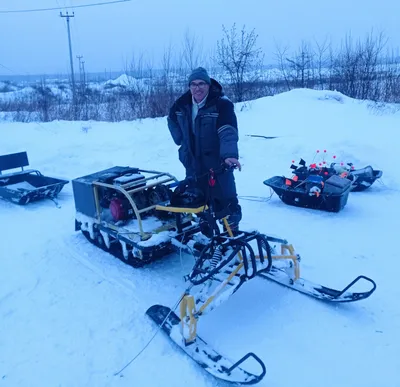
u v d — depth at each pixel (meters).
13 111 13.99
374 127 8.40
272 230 4.43
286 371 2.43
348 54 13.37
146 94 12.89
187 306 2.65
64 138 9.09
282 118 9.77
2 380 2.45
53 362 2.60
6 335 2.88
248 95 13.50
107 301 3.27
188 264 3.86
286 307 3.07
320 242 4.09
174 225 3.74
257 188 5.95
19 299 3.33
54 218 5.19
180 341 2.65
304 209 5.04
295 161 6.94
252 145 7.93
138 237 3.57
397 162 6.30
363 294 2.93
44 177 6.24
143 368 2.52
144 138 8.73
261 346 2.66
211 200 3.04
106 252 4.16
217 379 2.38
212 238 2.91
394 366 2.43
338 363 2.48
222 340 2.74
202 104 3.27
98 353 2.67
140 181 3.84
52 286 3.53
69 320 3.03
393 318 2.87
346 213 4.84
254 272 2.79
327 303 3.08
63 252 4.18
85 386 2.39
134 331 2.88
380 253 3.80
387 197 5.30
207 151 3.35
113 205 3.82
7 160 6.20
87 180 4.11
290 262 3.24
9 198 5.76
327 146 7.12
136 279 3.59
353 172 5.61
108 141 8.72
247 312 3.04
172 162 7.43
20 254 4.16
